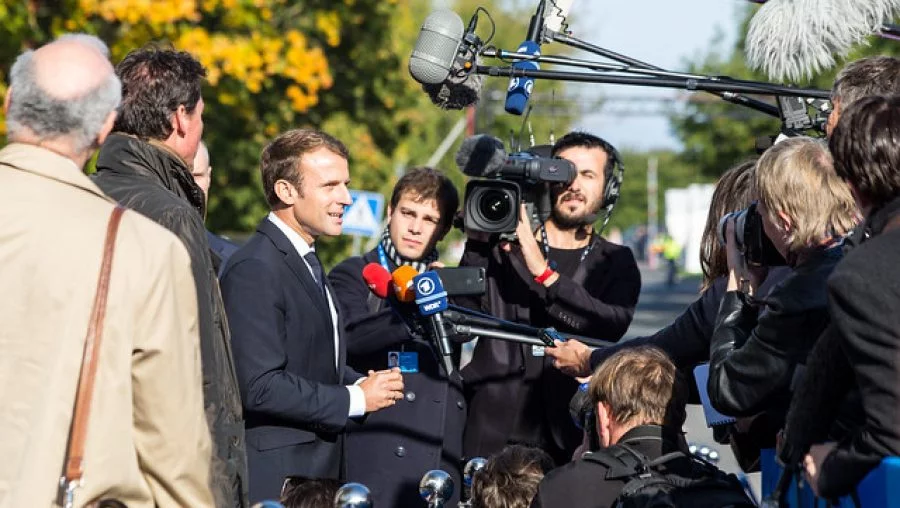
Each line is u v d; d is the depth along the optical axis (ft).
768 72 18.26
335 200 19.44
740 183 17.89
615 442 15.76
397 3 83.35
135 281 13.47
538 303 22.13
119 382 13.29
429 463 21.48
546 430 22.07
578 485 15.23
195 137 17.12
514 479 17.04
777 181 14.42
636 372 15.66
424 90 20.40
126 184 15.93
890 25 18.19
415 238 22.57
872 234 12.71
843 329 12.16
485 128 95.81
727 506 14.33
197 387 13.93
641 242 366.02
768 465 15.40
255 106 73.20
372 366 21.93
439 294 19.75
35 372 13.12
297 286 19.15
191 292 13.98
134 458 13.41
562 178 21.72
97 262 13.38
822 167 14.33
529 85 20.04
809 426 13.19
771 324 14.14
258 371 18.31
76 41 14.12
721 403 14.76
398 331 21.25
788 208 14.34
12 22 52.90
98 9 55.06
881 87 15.70
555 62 19.54
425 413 21.65
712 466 15.49
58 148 13.75
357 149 82.89
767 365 14.26
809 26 17.80
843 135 12.86
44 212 13.44
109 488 13.21
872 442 12.04
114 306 13.34
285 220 19.60
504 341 22.03
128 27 58.59
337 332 20.07
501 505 17.01
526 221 21.49
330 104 84.23
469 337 20.13
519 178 21.80
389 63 85.40
